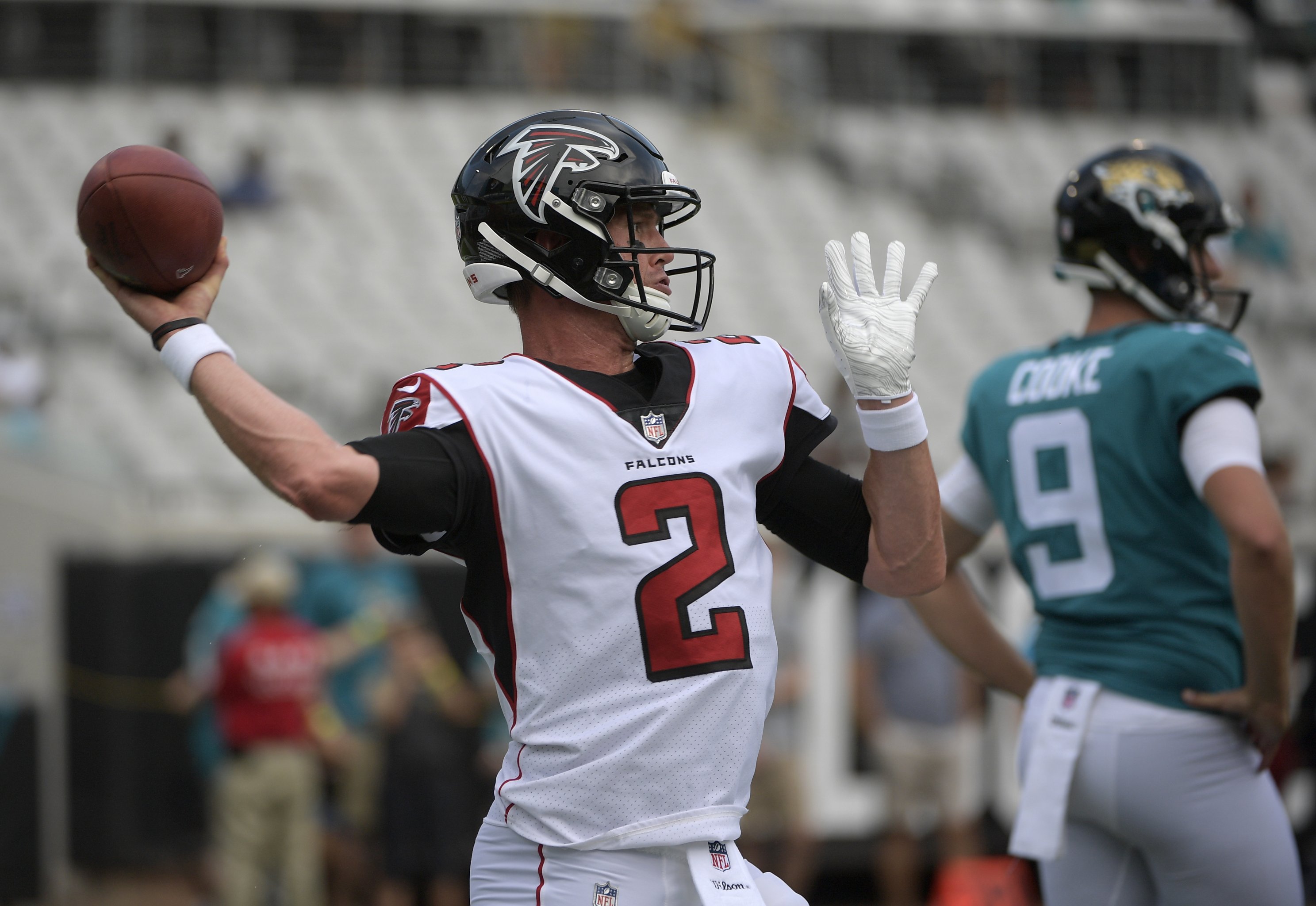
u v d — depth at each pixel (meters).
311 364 42.06
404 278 46.25
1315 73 63.47
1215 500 9.70
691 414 7.29
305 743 23.83
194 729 27.89
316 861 24.00
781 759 23.41
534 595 7.02
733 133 53.78
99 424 39.06
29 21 50.75
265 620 23.73
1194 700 10.01
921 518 7.40
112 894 26.94
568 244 7.31
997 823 24.69
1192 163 11.02
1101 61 58.03
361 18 52.09
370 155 50.28
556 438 7.03
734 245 49.31
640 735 6.92
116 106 50.44
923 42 56.88
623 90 53.38
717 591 7.08
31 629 28.75
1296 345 49.69
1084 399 10.52
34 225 45.50
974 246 51.84
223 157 49.22
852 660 24.86
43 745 27.25
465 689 25.42
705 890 6.91
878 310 7.34
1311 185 56.75
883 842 24.64
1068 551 10.55
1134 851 10.48
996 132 56.41
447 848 23.38
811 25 55.97
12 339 40.19
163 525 33.59
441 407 7.03
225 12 51.44
